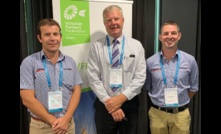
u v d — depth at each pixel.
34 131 1.76
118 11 1.92
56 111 1.73
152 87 2.15
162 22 2.86
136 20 2.80
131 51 1.97
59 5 2.14
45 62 1.75
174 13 2.87
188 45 2.92
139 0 2.77
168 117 2.03
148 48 2.92
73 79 1.85
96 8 2.28
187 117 2.06
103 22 2.10
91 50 2.04
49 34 1.70
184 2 2.86
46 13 2.47
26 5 2.43
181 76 1.99
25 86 1.67
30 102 1.66
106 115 2.00
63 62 1.81
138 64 1.98
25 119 2.55
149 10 2.86
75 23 2.22
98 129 2.06
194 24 2.90
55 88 1.74
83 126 2.38
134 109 2.03
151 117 2.14
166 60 2.04
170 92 1.99
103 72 1.97
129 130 2.04
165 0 2.84
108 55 1.97
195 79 2.08
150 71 2.11
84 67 2.31
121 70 1.95
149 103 2.85
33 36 2.47
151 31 2.90
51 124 1.68
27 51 2.48
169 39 1.93
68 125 1.80
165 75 2.02
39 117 1.71
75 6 2.20
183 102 2.04
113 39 2.00
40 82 1.71
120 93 1.97
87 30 2.28
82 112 2.35
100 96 1.92
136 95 2.06
